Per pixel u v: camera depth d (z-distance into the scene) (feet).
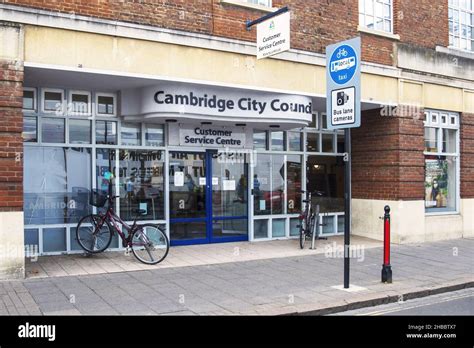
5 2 26.71
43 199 33.37
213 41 33.30
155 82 32.32
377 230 44.16
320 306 23.18
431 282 28.71
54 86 33.17
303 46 37.73
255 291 25.77
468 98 48.44
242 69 34.65
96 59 29.35
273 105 36.50
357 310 23.97
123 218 35.86
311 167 45.09
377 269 32.09
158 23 31.58
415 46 44.52
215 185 39.78
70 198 34.14
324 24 39.04
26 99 32.81
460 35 49.29
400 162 42.68
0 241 26.30
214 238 39.81
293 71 37.04
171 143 37.22
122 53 30.19
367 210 45.03
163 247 32.04
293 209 43.62
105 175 35.22
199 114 33.88
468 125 48.32
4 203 26.30
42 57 27.71
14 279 26.78
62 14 28.09
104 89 34.47
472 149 48.60
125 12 30.48
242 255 35.42
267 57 34.65
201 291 25.55
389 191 43.32
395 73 42.96
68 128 33.96
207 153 39.19
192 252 35.99
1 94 26.27
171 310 22.22
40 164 33.30
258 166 41.73
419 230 43.86
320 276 29.55
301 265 32.55
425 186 45.91
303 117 37.70
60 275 28.12
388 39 42.96
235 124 38.24
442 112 46.98
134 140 36.35
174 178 37.93
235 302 23.66
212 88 34.32
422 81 44.73
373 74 41.81
